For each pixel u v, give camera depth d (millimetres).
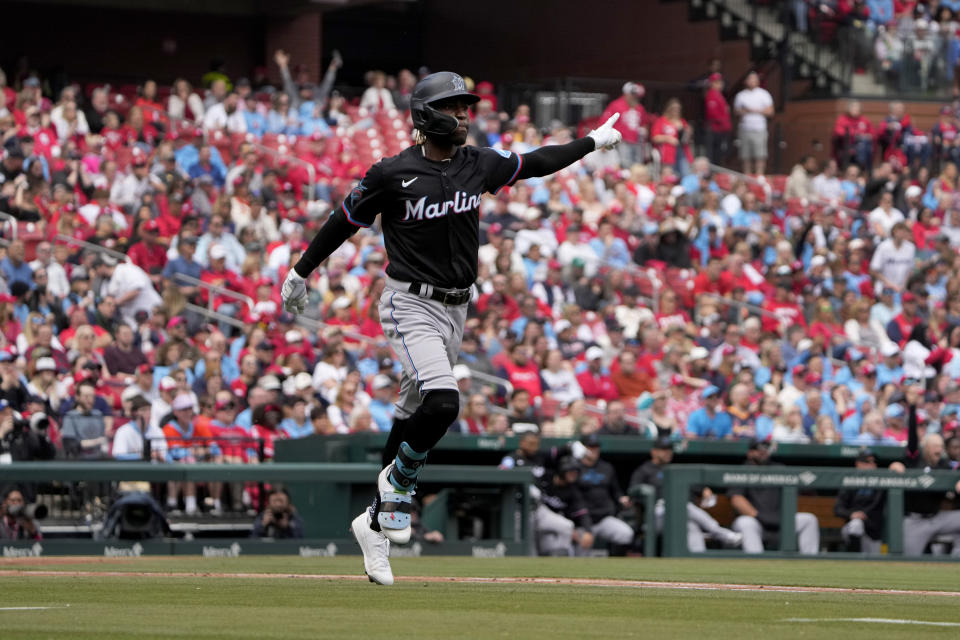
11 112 69875
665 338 63094
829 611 20312
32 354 48875
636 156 87688
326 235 20750
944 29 100562
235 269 62031
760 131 92938
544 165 21484
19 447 42812
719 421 55000
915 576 32656
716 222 77750
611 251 74062
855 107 94500
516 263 66875
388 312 20891
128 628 16406
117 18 97688
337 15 118000
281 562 34500
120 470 39812
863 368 63125
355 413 52094
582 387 59000
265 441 48219
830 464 54531
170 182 66688
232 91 84062
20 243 53875
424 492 44594
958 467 49062
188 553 39094
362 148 84188
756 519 43188
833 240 81312
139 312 54375
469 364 56500
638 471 46781
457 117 20516
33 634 15633
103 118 72125
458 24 119562
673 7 106875
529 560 38438
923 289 74688
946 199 90000
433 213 20500
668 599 22016
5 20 94375
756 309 70062
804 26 99875
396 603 20641
